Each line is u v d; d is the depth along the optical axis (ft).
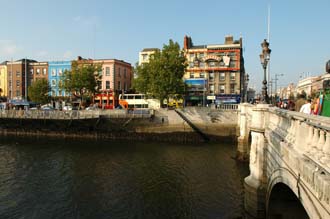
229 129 105.81
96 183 55.72
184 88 117.50
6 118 120.26
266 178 33.65
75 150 89.92
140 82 119.34
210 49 145.38
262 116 34.01
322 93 31.22
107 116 112.16
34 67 173.78
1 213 41.88
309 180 14.75
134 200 46.73
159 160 75.05
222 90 143.54
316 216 13.73
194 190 51.19
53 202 46.16
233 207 43.14
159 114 112.88
